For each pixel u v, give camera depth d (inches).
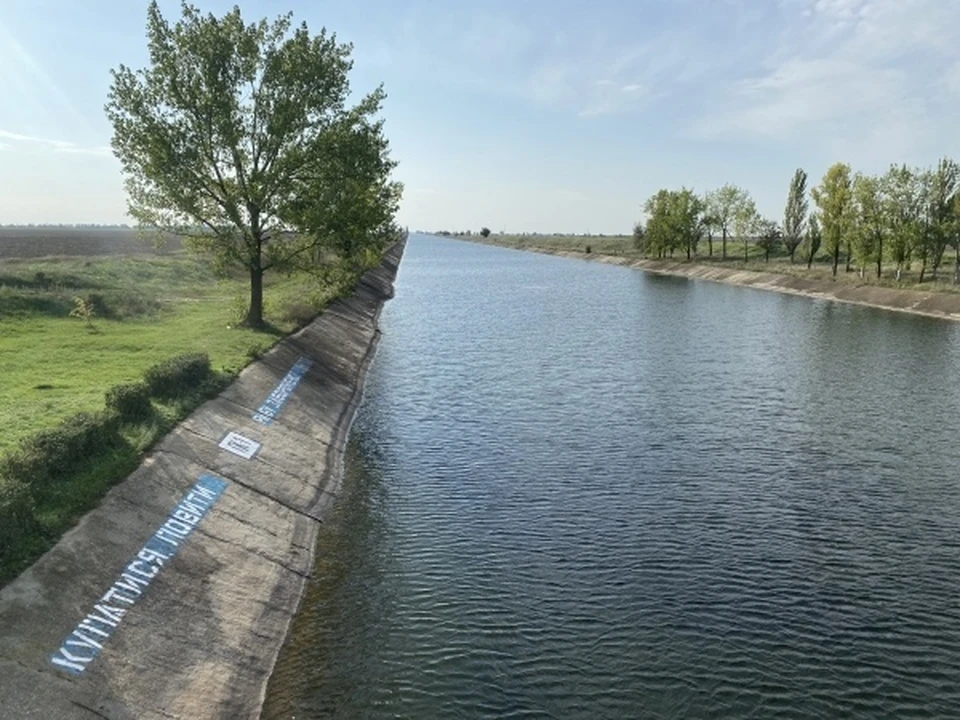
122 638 596.4
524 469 1179.9
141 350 1450.5
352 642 691.4
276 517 920.3
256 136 1701.5
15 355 1348.4
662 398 1669.5
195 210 1672.0
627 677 643.5
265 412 1227.2
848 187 4461.1
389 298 4042.8
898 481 1136.8
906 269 4520.2
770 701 615.5
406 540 917.8
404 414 1523.1
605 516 993.5
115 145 1620.3
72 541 665.6
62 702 511.8
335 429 1360.7
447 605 760.3
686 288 4963.1
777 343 2486.5
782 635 713.0
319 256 2509.8
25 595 580.4
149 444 902.4
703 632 716.0
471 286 5024.6
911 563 866.1
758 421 1476.4
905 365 2086.6
